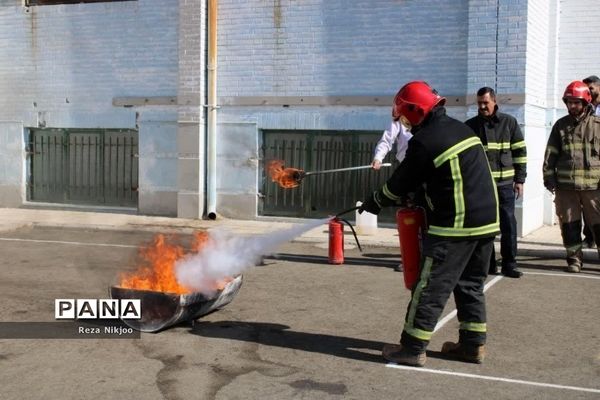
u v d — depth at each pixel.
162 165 13.34
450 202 4.71
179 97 12.87
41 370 4.81
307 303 6.80
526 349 5.35
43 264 8.71
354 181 12.20
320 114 12.18
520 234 10.63
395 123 8.45
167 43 13.22
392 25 11.61
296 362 5.01
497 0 10.63
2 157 14.70
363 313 6.42
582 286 7.52
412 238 5.02
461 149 4.72
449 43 11.27
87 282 7.54
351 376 4.73
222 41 12.73
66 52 14.05
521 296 7.05
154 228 11.88
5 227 12.24
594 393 4.45
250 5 12.46
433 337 5.67
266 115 12.55
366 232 11.01
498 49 10.70
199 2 12.60
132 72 13.55
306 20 12.12
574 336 5.70
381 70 11.73
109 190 14.09
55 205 14.40
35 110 14.39
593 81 8.80
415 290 4.88
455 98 11.23
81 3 13.84
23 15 14.31
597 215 8.17
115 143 13.95
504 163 7.77
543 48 11.50
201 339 5.56
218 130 12.88
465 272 4.99
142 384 4.55
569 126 8.10
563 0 11.63
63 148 14.39
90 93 13.93
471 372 4.82
